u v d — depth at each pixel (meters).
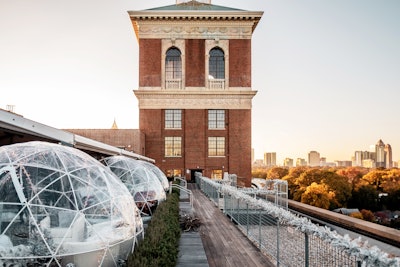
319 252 6.83
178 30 46.31
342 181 61.91
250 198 12.53
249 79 46.03
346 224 18.11
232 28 46.47
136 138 37.56
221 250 10.37
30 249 6.30
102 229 7.56
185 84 45.91
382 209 61.94
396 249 13.55
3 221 6.49
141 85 45.62
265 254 9.97
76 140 11.70
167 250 7.32
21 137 11.65
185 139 44.69
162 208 12.88
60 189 7.52
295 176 77.19
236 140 44.94
